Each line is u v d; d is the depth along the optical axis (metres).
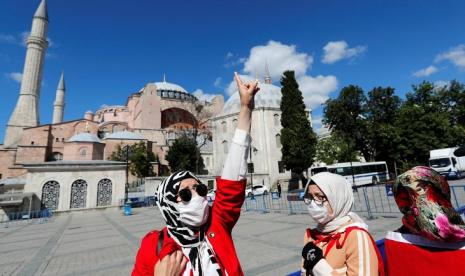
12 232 17.05
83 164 29.58
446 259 1.82
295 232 9.98
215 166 55.06
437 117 37.47
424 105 39.44
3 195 25.16
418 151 37.78
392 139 39.38
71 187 28.73
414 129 38.38
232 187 1.96
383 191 22.73
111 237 12.27
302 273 2.18
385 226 9.49
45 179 27.92
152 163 51.97
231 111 55.09
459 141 37.31
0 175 55.28
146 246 1.89
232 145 2.08
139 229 14.31
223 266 1.72
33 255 9.46
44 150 55.97
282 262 6.46
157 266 1.64
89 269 7.23
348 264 1.90
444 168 28.81
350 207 2.18
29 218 25.19
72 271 7.16
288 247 7.82
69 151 49.28
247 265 6.50
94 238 12.37
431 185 1.90
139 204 33.00
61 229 16.95
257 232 10.66
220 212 1.95
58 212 27.62
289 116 40.50
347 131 44.44
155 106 69.81
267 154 49.84
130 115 76.25
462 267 1.75
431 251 1.89
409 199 2.04
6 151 56.62
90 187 29.41
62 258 8.71
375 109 43.25
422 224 1.89
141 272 1.80
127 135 57.59
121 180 30.97
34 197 27.09
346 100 43.69
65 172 28.77
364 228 2.03
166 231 1.92
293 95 40.94
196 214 1.75
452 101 40.66
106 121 76.19
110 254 8.80
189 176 1.95
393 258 2.14
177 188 1.83
